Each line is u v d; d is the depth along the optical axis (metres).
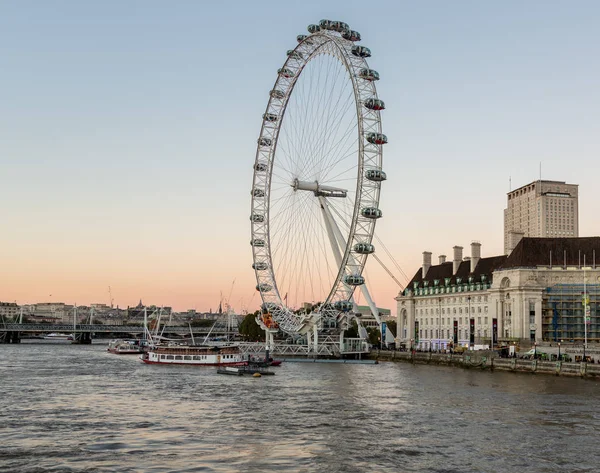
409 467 63.78
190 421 85.94
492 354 172.62
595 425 83.31
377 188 172.62
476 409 95.75
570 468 63.78
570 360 162.62
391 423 84.56
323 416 89.81
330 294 190.38
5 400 105.38
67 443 72.81
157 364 188.38
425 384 129.62
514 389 120.00
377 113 171.88
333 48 178.50
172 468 62.78
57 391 117.88
